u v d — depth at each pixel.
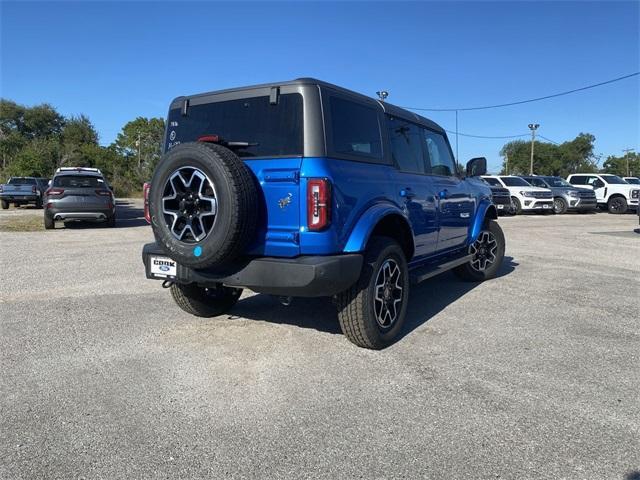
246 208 3.70
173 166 3.88
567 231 14.41
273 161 3.90
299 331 4.91
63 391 3.58
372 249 4.31
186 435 3.00
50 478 2.59
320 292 3.79
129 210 25.45
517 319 5.35
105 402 3.41
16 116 67.38
